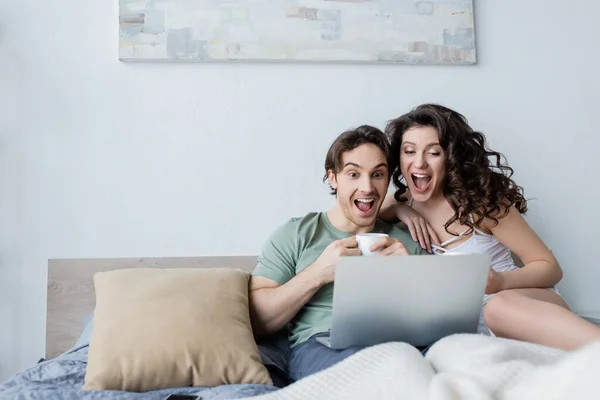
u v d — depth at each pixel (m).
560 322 1.10
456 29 2.03
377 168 1.49
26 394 1.10
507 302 1.20
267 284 1.49
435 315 1.15
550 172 2.07
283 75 1.98
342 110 2.00
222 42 1.94
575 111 2.10
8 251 1.84
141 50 1.91
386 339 1.18
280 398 0.94
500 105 2.06
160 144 1.92
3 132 1.87
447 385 0.78
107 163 1.90
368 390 0.90
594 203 2.08
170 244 1.91
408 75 2.03
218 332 1.29
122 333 1.25
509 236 1.59
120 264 1.84
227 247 1.93
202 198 1.93
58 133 1.89
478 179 1.58
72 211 1.88
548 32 2.10
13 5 1.90
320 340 1.32
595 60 2.12
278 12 1.97
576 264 2.05
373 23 2.00
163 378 1.22
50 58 1.90
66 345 1.79
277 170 1.96
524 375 0.80
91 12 1.92
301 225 1.57
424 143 1.58
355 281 1.09
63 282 1.81
